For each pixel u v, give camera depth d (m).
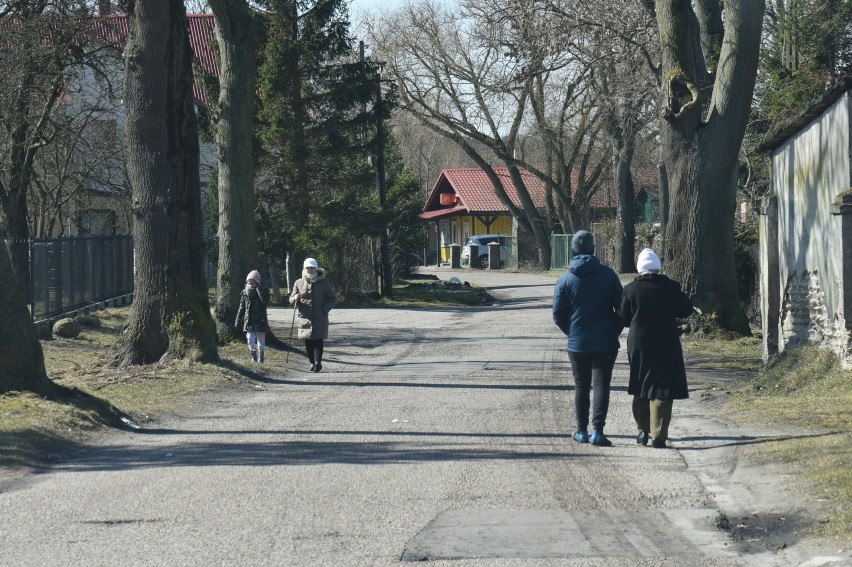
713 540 15.84
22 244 59.50
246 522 17.11
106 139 76.75
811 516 16.50
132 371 38.38
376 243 99.12
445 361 45.88
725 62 49.88
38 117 64.19
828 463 19.59
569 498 18.58
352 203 84.69
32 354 28.80
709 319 50.84
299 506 18.22
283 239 84.25
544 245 153.75
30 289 57.12
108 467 22.09
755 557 14.86
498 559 14.80
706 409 29.53
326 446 24.28
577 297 24.23
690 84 50.47
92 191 81.19
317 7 81.50
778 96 59.97
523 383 36.84
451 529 16.53
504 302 98.38
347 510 17.91
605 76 83.75
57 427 25.45
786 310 37.50
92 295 71.25
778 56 61.06
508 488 19.44
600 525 16.73
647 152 135.00
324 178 84.88
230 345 50.28
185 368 38.56
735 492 18.98
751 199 66.50
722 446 23.02
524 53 68.50
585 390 24.45
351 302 91.88
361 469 21.41
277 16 82.06
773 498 18.06
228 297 51.16
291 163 82.12
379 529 16.56
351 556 15.05
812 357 32.59
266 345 49.78
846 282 29.81
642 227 126.00
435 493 19.11
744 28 49.03
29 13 59.75
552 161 153.12
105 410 28.06
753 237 63.09
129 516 17.64
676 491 19.03
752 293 63.88
